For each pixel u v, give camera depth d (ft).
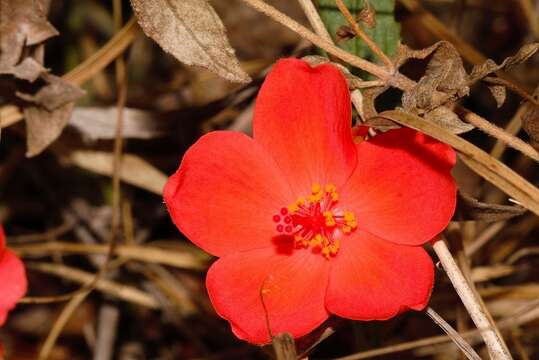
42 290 1.36
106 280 1.31
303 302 1.07
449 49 1.07
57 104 1.17
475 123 1.09
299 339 1.07
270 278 1.07
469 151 1.07
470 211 1.08
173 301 1.32
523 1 1.32
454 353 1.26
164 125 1.25
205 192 1.07
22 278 1.05
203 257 1.29
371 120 1.05
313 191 1.07
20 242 1.35
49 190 1.35
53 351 1.35
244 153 1.07
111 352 1.31
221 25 1.08
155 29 1.08
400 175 1.06
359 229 1.08
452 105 1.08
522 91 1.08
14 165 1.33
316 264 1.08
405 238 1.06
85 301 1.36
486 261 1.29
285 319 1.05
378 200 1.07
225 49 1.08
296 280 1.07
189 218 1.06
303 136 1.07
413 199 1.06
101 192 1.35
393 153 1.06
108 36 1.43
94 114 1.25
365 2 1.09
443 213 1.05
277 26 1.48
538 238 1.32
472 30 1.44
